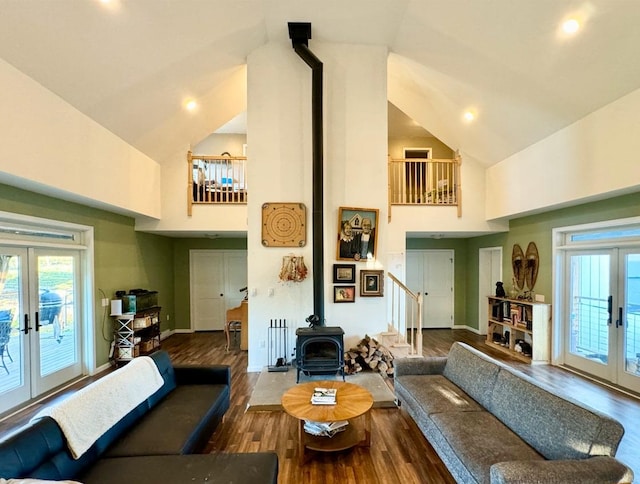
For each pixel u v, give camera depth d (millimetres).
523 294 5891
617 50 3062
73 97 3545
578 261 4926
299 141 4805
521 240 5992
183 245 7824
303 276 4660
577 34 3133
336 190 4855
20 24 2670
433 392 2939
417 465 2570
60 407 1924
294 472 2486
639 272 4055
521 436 2193
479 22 3584
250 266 4750
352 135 4887
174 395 2955
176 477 1824
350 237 4832
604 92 3518
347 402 2756
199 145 8062
